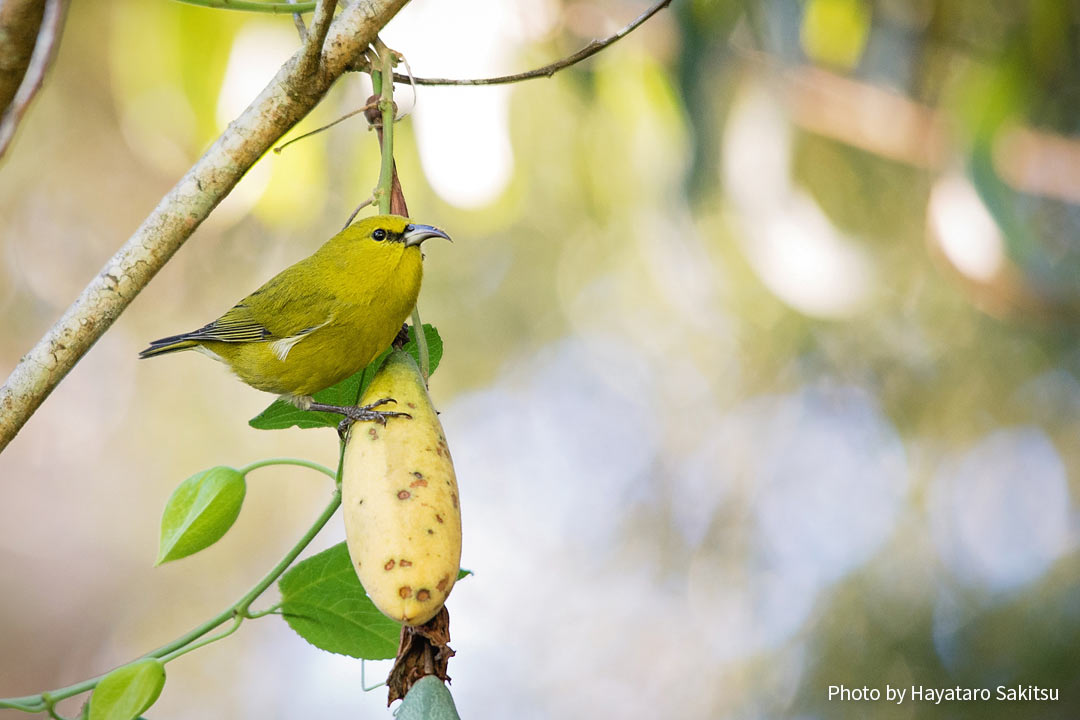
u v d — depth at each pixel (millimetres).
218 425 17234
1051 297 10266
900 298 12539
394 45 8430
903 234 12070
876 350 13141
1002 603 12930
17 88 4066
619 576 15078
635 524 15055
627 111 9633
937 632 13047
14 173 14805
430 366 4551
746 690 13852
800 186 10867
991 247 9727
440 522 3586
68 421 17484
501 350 14531
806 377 13594
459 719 3648
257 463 4215
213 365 17078
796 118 10508
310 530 4160
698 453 14453
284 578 4191
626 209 11258
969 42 10789
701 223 11109
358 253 5980
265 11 4625
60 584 17922
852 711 13078
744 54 9633
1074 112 11484
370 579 3537
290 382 6422
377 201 4270
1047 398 13078
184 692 17078
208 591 17547
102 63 13828
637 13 9484
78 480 17609
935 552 13273
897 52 10742
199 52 8234
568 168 10656
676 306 13312
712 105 9523
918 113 10477
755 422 14023
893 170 11938
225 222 8641
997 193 9492
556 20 9391
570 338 14344
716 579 14438
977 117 9500
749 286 12172
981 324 12852
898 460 13562
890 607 13273
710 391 14180
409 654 3734
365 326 6039
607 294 13828
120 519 17625
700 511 14672
